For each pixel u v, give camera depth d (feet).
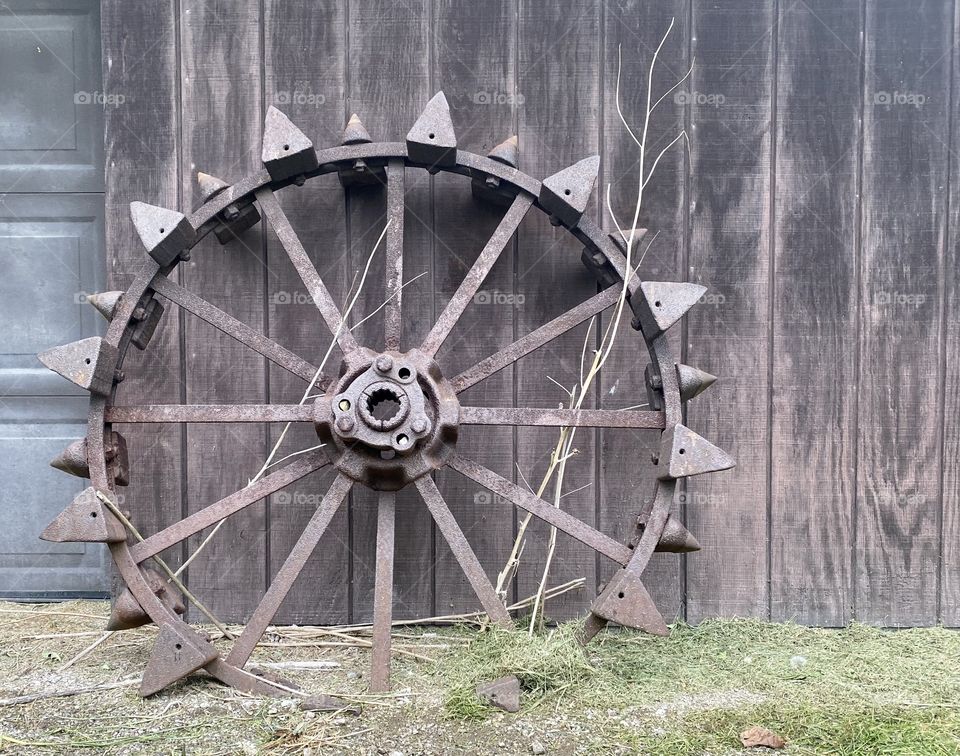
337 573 7.22
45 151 7.77
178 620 5.82
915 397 7.24
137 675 6.00
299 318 7.17
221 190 6.50
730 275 7.20
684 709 5.47
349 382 5.97
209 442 7.20
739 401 7.22
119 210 7.15
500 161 6.37
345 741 5.03
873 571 7.28
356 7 7.11
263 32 7.11
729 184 7.17
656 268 7.18
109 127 7.14
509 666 5.66
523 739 5.06
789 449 7.25
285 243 6.34
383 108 7.14
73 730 5.14
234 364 7.17
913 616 7.29
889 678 6.06
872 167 7.20
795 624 7.24
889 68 7.18
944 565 7.28
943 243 7.23
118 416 6.04
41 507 7.95
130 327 6.19
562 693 5.63
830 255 7.20
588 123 7.14
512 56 7.14
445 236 7.17
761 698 5.67
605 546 6.04
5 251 7.82
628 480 7.20
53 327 7.86
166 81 7.13
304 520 7.23
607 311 7.14
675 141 7.16
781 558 7.27
